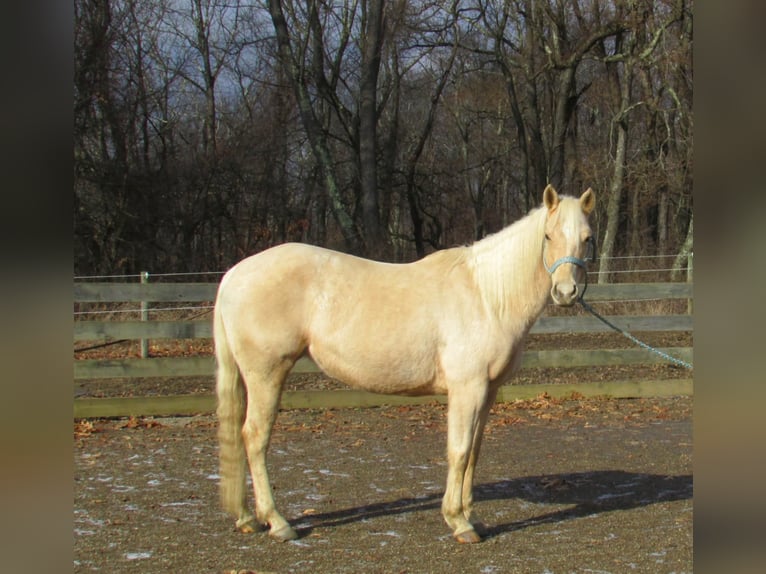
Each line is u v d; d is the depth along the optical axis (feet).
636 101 74.59
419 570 13.47
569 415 27.25
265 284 15.20
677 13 56.08
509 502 17.83
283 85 75.77
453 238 92.79
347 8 77.51
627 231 78.43
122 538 14.98
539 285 15.11
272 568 13.51
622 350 30.35
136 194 66.28
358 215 77.56
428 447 22.74
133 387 30.19
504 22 74.95
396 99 79.97
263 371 15.21
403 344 14.92
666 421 26.50
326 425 25.48
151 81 76.74
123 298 28.27
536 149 75.36
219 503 17.34
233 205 75.61
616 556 14.23
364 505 17.34
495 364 15.07
